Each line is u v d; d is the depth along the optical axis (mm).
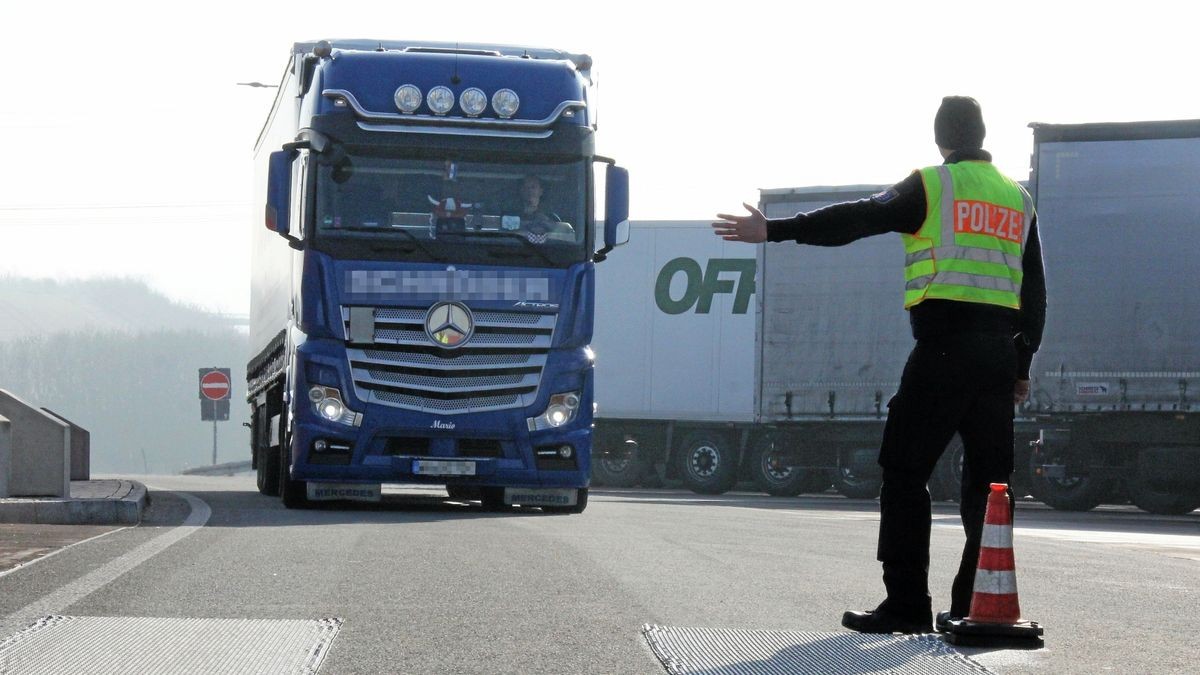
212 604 6535
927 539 6215
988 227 6211
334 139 13148
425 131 13242
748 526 12555
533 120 13383
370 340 12969
